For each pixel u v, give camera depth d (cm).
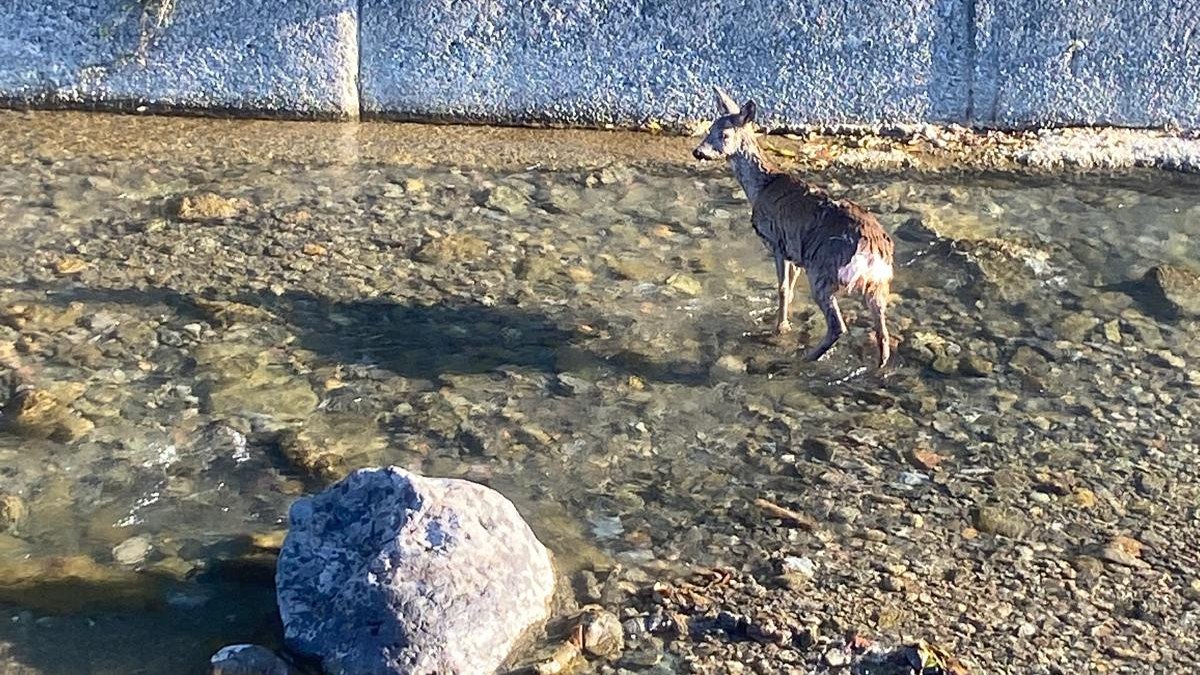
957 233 732
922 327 643
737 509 512
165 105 838
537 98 844
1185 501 525
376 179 768
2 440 529
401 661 410
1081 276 694
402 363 595
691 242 715
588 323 634
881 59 838
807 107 841
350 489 445
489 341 616
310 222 714
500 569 432
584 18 832
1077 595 472
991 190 789
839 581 474
